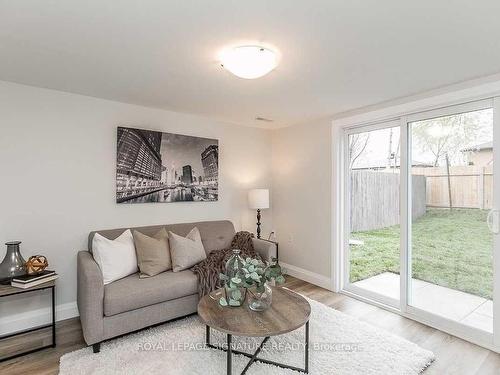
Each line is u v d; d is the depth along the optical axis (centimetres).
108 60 206
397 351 216
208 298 219
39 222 264
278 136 434
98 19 154
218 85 255
